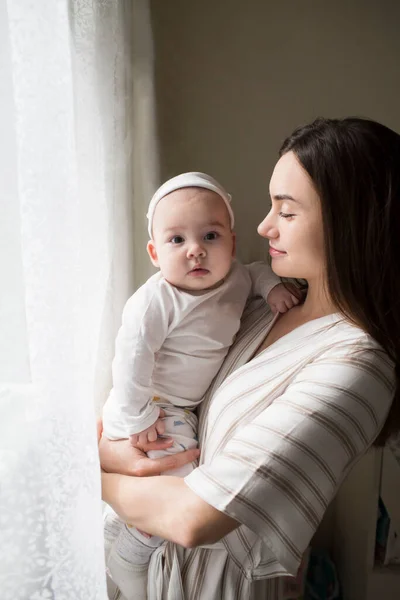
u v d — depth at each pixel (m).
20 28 0.55
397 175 0.86
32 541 0.60
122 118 1.08
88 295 0.79
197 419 1.04
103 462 0.95
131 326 0.93
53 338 0.62
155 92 1.34
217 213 0.97
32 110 0.57
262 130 1.42
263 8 1.35
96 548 0.71
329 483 0.75
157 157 1.31
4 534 0.57
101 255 0.88
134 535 0.94
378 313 0.86
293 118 1.41
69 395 0.64
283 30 1.36
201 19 1.35
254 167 1.44
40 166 0.58
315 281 0.95
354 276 0.86
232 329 1.03
